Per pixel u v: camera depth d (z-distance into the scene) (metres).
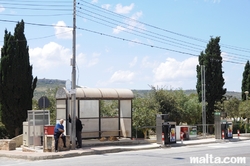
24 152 21.23
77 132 22.55
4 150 23.80
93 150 21.33
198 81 39.66
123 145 24.70
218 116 29.84
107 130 26.78
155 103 37.28
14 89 30.92
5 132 32.12
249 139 31.84
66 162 17.22
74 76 22.16
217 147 24.59
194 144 26.95
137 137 28.38
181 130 29.22
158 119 25.41
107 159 18.02
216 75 38.56
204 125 32.00
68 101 23.72
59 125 21.12
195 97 41.97
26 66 31.62
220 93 38.84
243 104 42.62
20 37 31.55
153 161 16.89
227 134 30.11
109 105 36.69
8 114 30.86
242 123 38.56
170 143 25.20
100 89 25.14
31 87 32.09
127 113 26.75
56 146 20.84
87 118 25.70
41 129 23.55
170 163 16.06
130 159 17.83
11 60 31.06
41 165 16.28
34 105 39.78
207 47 39.09
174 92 39.69
